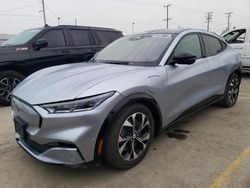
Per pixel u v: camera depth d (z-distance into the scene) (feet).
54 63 20.95
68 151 8.23
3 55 18.69
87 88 8.59
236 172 9.45
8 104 19.44
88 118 8.17
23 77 19.71
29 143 9.30
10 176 9.55
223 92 15.89
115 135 8.80
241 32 29.22
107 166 10.00
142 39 13.25
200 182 8.93
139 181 9.07
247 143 11.86
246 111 16.56
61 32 21.93
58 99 8.39
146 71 10.31
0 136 13.15
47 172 9.77
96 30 24.53
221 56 15.43
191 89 12.46
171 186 8.75
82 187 8.84
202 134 12.93
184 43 12.67
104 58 13.16
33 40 20.27
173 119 11.64
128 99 9.00
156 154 10.87
